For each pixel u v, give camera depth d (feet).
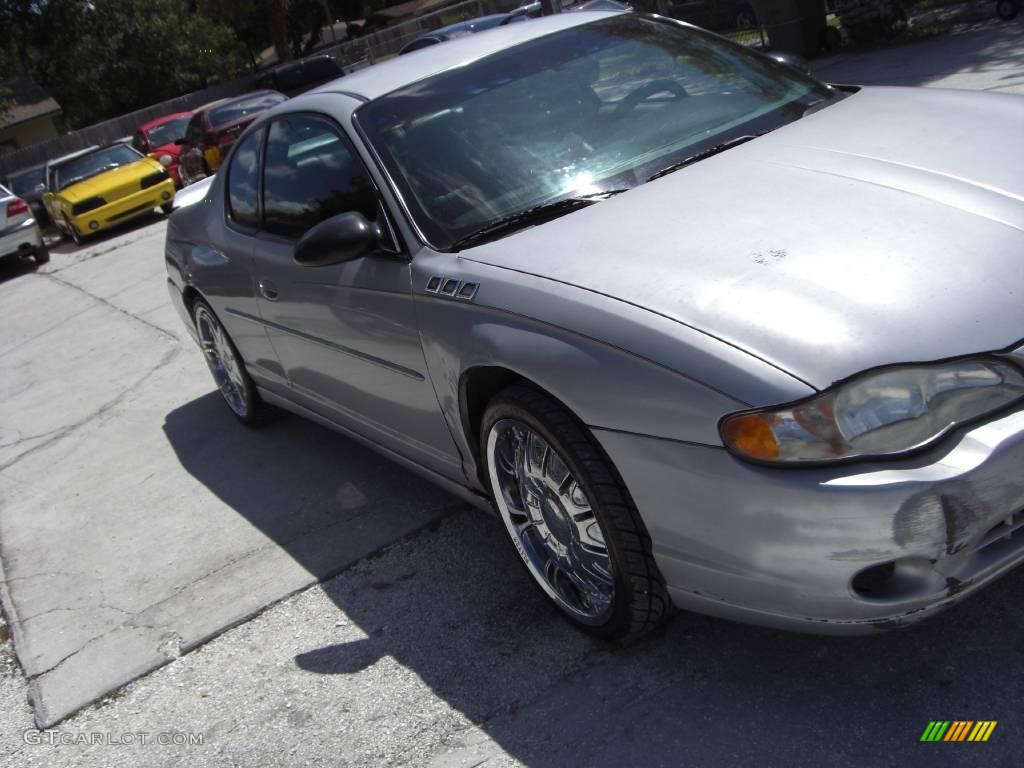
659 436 7.80
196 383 22.17
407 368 10.79
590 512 9.05
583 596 9.66
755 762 7.83
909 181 8.93
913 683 8.22
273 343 14.32
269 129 14.10
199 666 11.29
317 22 170.40
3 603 14.15
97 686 11.37
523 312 8.86
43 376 26.81
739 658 8.99
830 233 8.32
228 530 14.55
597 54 12.42
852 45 42.29
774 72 12.49
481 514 12.89
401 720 9.48
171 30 149.69
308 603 11.98
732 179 9.61
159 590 13.32
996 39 35.09
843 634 7.63
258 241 13.88
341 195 11.83
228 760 9.57
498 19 59.93
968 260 7.83
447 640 10.51
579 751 8.43
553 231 9.68
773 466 7.22
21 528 16.81
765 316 7.61
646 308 8.07
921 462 6.99
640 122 11.23
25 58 145.28
